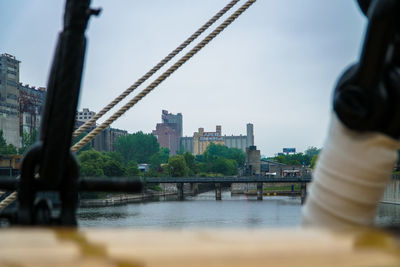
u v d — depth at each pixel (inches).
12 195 150.1
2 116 5388.8
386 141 93.1
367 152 95.4
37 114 6304.1
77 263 42.8
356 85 94.1
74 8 87.2
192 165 5940.0
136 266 42.0
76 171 95.8
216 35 187.8
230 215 2342.5
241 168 6082.7
